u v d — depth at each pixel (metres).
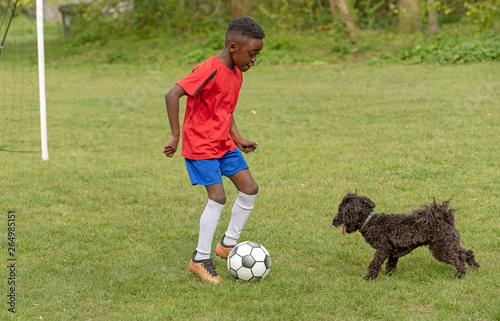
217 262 6.21
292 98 17.86
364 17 33.69
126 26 34.03
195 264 5.69
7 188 9.07
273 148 11.55
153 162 10.81
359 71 23.06
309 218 7.49
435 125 12.69
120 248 6.63
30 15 35.78
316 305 5.00
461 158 9.84
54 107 17.81
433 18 26.62
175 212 7.93
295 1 32.28
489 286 5.18
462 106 14.56
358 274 5.71
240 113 15.69
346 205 5.48
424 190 8.30
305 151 11.14
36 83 23.84
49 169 10.30
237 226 6.09
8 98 20.00
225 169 5.86
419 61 23.58
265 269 5.57
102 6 33.16
